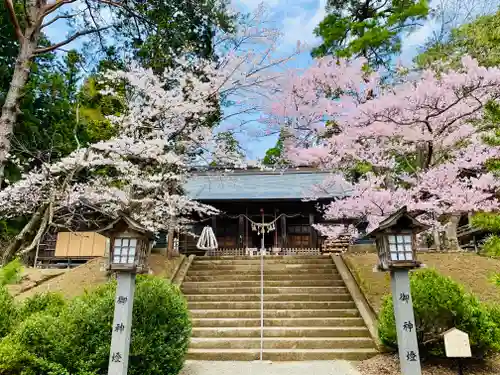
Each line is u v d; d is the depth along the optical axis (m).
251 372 6.16
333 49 12.78
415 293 5.94
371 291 9.28
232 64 8.02
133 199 8.44
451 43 10.44
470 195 7.44
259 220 17.73
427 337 5.82
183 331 5.48
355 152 8.03
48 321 5.02
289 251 16.09
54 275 11.52
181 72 8.54
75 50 11.79
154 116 8.55
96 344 4.91
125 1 10.15
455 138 8.09
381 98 6.30
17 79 8.85
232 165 9.70
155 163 8.87
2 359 4.40
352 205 8.59
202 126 8.98
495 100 6.99
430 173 7.53
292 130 8.31
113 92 9.05
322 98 7.36
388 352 6.83
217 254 16.42
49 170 8.14
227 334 7.85
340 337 7.64
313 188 12.19
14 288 10.12
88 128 12.53
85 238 16.69
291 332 7.80
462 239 17.42
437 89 5.95
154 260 11.98
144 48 9.68
